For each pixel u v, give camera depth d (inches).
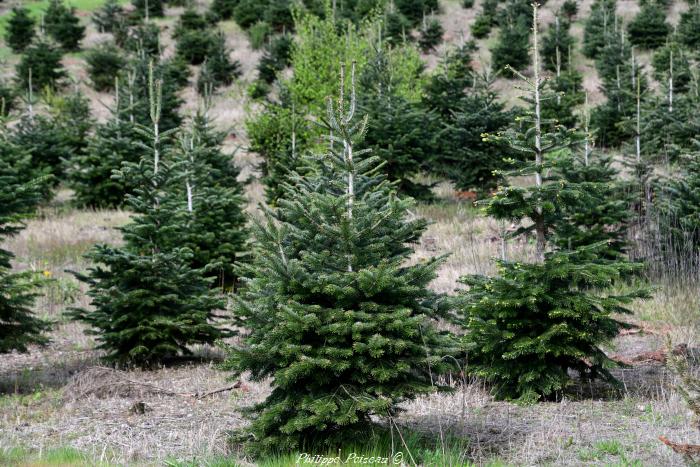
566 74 1209.4
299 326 233.5
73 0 2356.1
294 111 866.1
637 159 597.9
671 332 426.3
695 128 693.3
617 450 247.1
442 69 1049.5
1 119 461.4
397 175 734.5
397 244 265.0
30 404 341.7
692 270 493.7
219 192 554.9
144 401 343.0
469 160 760.3
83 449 262.2
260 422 241.0
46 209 846.5
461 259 581.6
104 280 419.8
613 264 322.0
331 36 932.6
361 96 763.4
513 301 315.9
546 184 325.4
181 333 423.2
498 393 333.7
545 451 249.1
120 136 849.5
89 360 430.9
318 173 281.6
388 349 240.1
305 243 258.4
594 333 325.1
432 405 316.8
